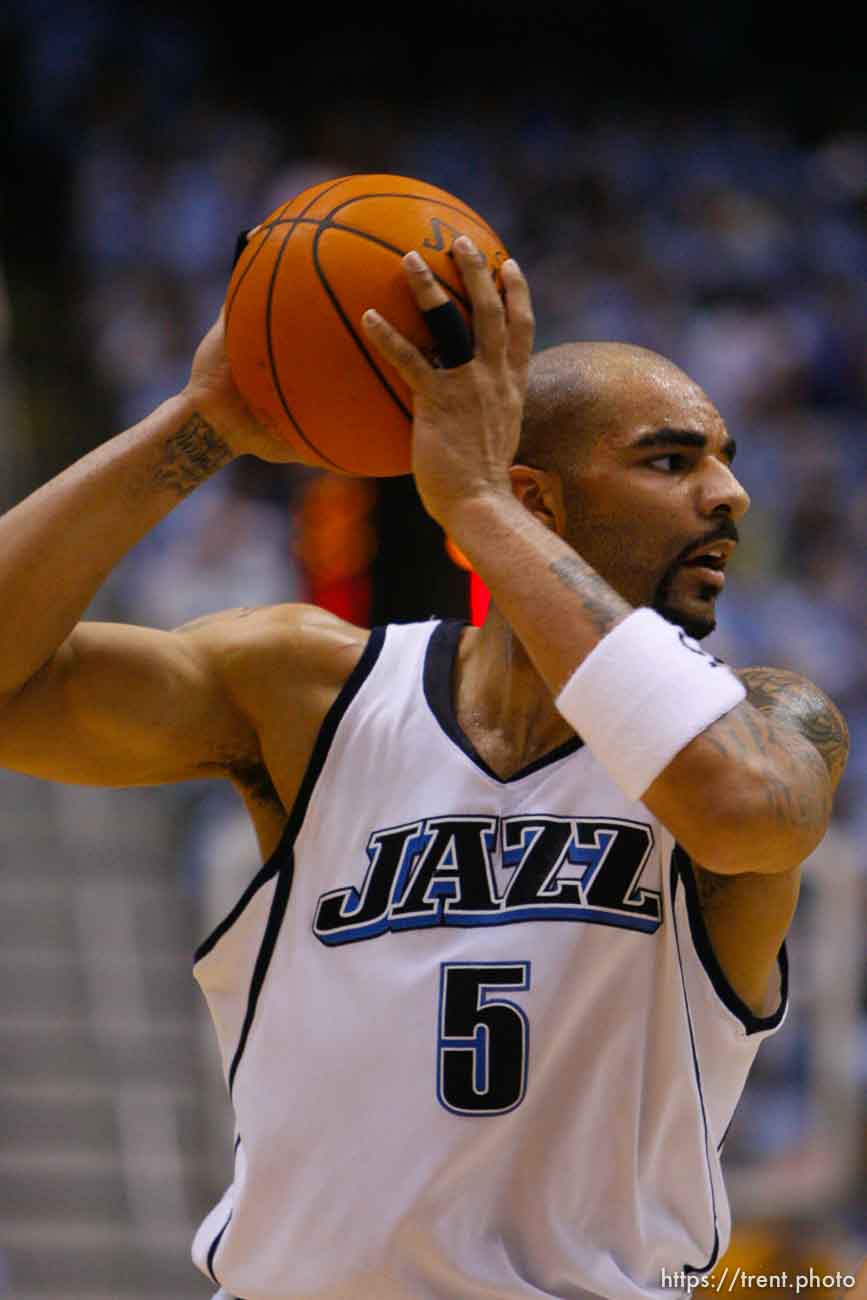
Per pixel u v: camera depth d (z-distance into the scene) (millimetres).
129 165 42000
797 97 47906
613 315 39750
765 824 6617
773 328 39688
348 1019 7621
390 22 46938
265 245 7551
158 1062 24000
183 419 7941
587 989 7488
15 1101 23281
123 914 26000
